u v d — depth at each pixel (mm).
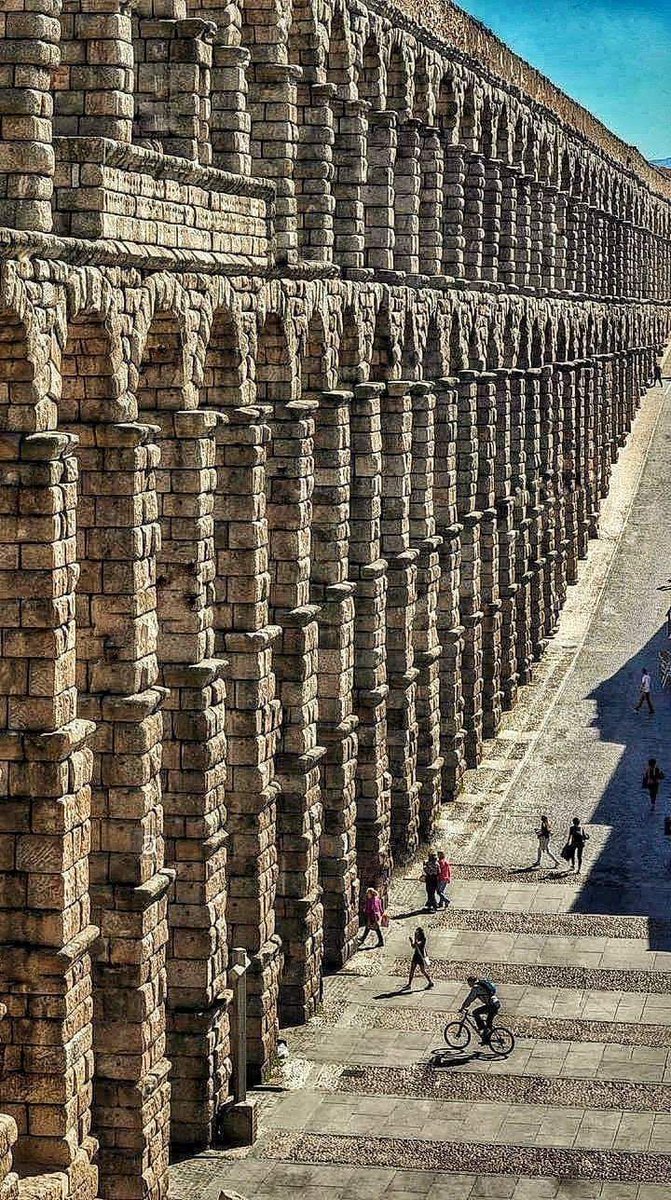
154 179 44938
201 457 48375
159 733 45531
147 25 47875
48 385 39688
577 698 97812
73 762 41031
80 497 43812
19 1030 40938
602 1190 47438
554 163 108250
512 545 94812
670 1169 48531
